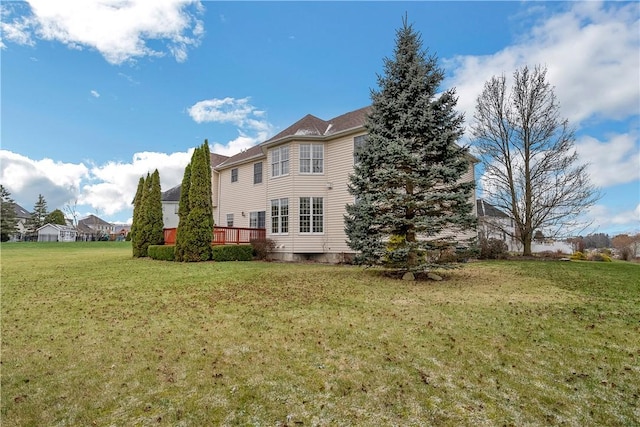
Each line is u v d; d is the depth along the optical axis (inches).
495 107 750.5
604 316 222.4
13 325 216.7
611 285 340.2
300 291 316.2
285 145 703.1
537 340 178.5
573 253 861.8
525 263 559.5
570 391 128.1
